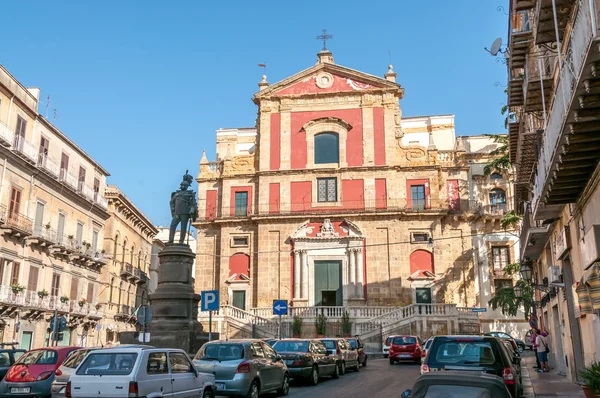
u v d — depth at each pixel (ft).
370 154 142.31
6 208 104.68
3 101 105.29
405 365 90.58
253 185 146.61
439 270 135.03
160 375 34.78
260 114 149.38
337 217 138.72
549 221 63.21
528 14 57.82
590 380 36.68
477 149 153.17
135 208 170.71
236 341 48.03
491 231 140.46
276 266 138.62
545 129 46.47
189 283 77.10
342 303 134.41
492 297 133.28
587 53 30.01
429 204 139.13
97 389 32.58
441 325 120.37
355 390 55.26
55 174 123.65
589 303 47.09
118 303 160.45
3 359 57.36
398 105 145.89
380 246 136.56
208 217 147.95
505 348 35.81
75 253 130.31
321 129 145.48
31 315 112.68
